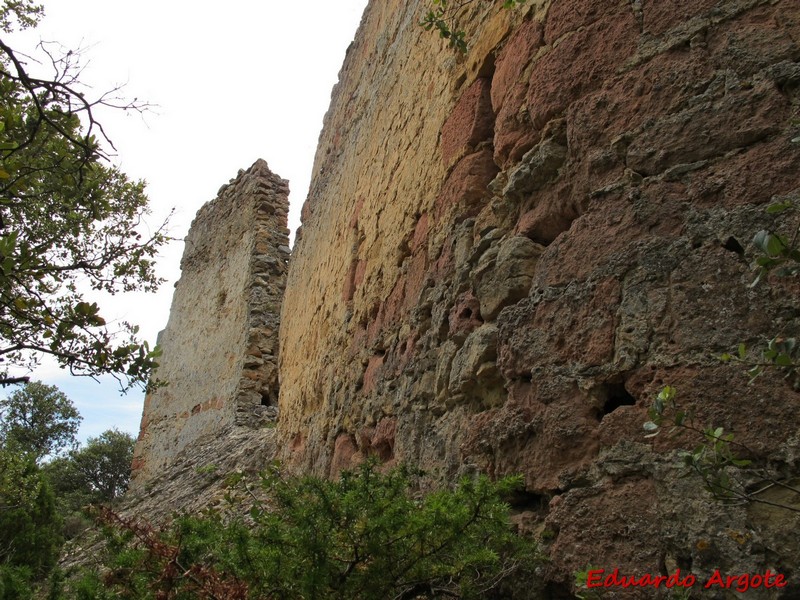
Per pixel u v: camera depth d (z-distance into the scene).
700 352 2.53
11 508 8.94
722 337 2.50
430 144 5.21
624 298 2.83
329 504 2.60
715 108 2.85
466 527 2.58
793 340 1.96
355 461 5.47
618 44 3.32
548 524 2.72
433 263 4.62
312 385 7.77
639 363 2.69
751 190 2.63
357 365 6.01
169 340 17.22
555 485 2.79
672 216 2.82
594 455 2.71
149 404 16.94
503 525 2.62
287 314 10.73
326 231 8.91
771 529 2.16
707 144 2.83
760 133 2.70
